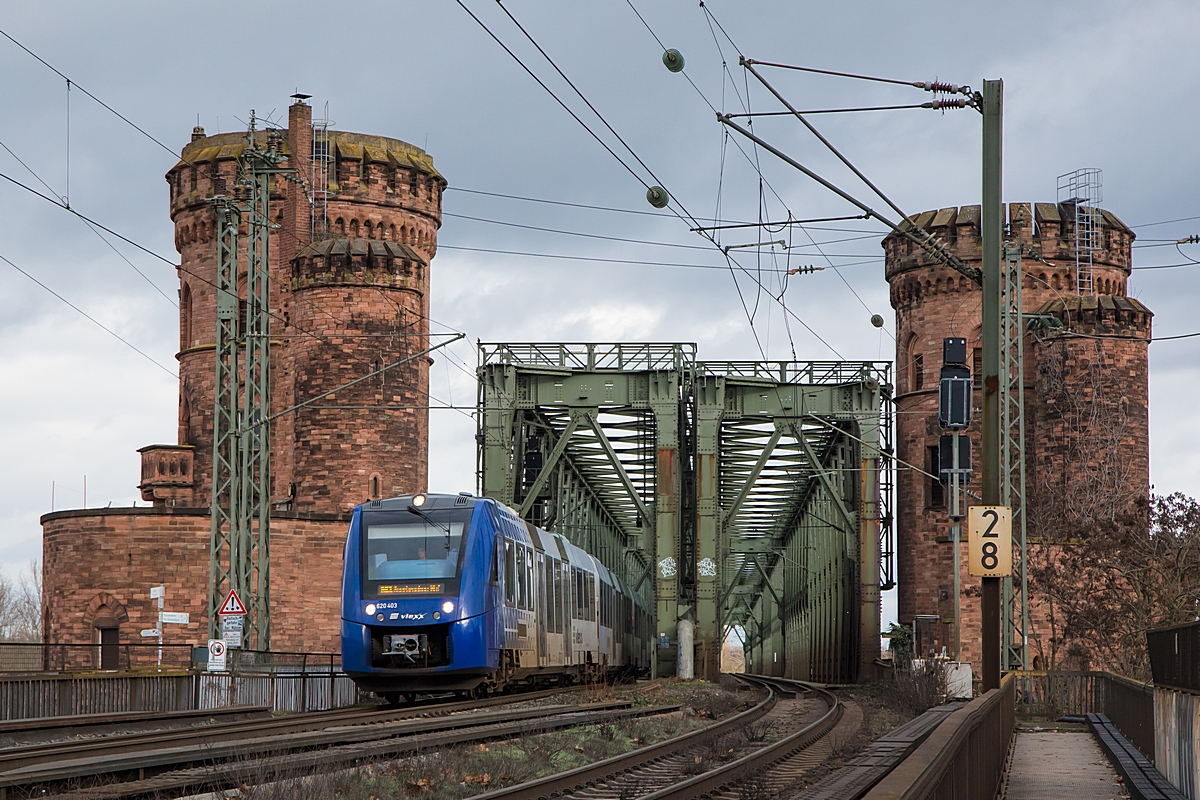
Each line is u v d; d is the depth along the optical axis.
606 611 48.81
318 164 69.56
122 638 51.75
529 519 53.78
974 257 68.69
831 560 68.69
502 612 30.89
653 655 52.72
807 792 7.58
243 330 69.56
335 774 14.49
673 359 53.97
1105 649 50.44
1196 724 14.57
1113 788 17.50
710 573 53.19
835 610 66.50
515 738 20.84
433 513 30.53
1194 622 14.58
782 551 92.94
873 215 23.17
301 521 53.84
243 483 39.03
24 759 16.17
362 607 29.69
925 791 6.97
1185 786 15.30
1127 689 23.38
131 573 52.03
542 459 60.59
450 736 19.52
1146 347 67.12
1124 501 63.34
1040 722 32.72
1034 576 50.22
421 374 68.50
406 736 20.00
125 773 15.03
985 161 22.11
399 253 67.38
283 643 52.78
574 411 54.25
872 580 55.03
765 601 120.00
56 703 25.48
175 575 52.16
